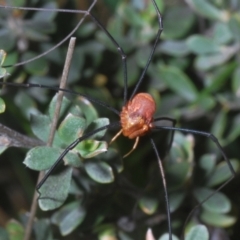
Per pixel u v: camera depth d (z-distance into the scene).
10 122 0.23
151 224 0.21
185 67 0.23
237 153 0.23
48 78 0.22
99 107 0.22
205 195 0.21
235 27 0.22
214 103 0.22
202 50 0.22
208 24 0.23
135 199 0.21
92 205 0.20
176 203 0.21
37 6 0.22
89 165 0.19
